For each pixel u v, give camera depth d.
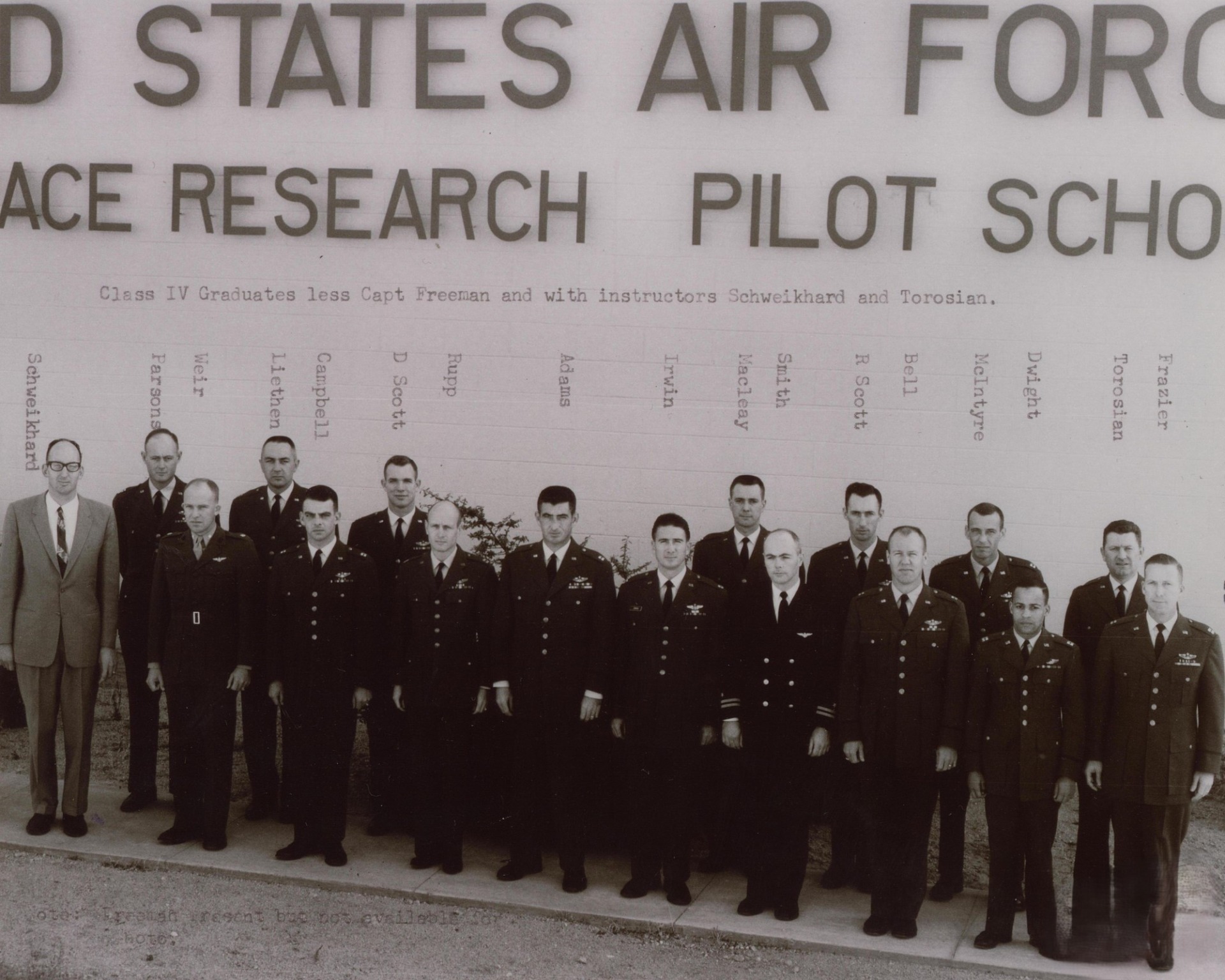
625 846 6.29
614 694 5.82
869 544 6.15
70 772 6.27
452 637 5.91
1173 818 5.09
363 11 7.84
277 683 6.09
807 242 7.36
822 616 5.68
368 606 6.10
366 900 5.64
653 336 7.58
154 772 6.76
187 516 6.12
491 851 6.27
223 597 6.15
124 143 8.16
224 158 8.06
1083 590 5.75
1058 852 6.18
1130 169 7.00
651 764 5.66
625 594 5.74
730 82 7.43
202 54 8.06
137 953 5.00
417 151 7.83
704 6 7.44
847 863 5.92
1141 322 7.02
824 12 7.29
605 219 7.61
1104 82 7.00
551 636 5.76
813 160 7.34
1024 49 7.09
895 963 5.14
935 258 7.22
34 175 8.27
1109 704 5.20
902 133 7.23
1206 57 6.91
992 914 5.29
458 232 7.80
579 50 7.61
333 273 7.96
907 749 5.32
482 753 6.31
